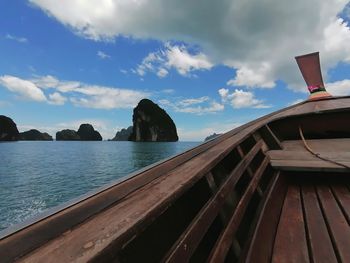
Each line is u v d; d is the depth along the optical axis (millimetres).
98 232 978
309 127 6660
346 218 2660
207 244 1861
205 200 2037
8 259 796
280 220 2730
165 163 2062
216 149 2641
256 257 1923
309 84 12133
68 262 786
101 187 1507
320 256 2070
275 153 4633
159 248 1500
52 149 140000
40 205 29266
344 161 3859
